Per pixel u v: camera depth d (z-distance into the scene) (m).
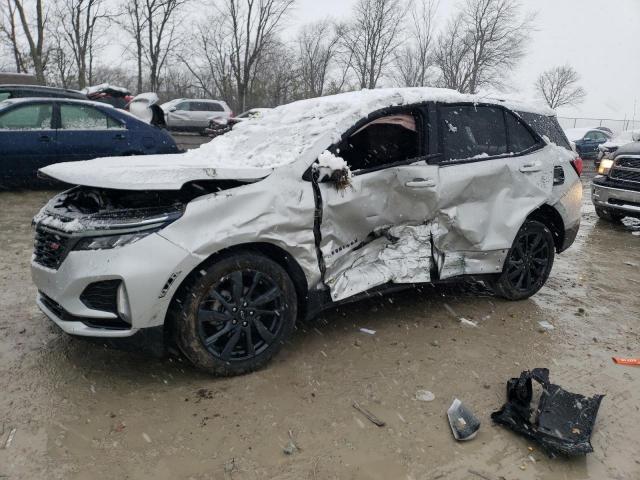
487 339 4.05
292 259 3.46
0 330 3.92
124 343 3.04
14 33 30.03
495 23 42.78
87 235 3.03
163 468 2.55
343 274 3.73
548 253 4.93
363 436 2.83
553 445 2.71
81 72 34.31
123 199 3.38
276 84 41.94
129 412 2.97
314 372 3.46
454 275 4.26
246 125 4.79
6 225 6.87
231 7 36.31
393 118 4.16
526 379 3.12
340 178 3.56
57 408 2.99
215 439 2.76
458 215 4.16
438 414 3.05
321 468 2.58
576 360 3.79
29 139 8.57
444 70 44.75
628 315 4.71
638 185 8.27
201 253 3.06
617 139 16.75
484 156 4.36
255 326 3.37
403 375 3.46
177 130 25.06
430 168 3.99
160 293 2.99
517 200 4.54
